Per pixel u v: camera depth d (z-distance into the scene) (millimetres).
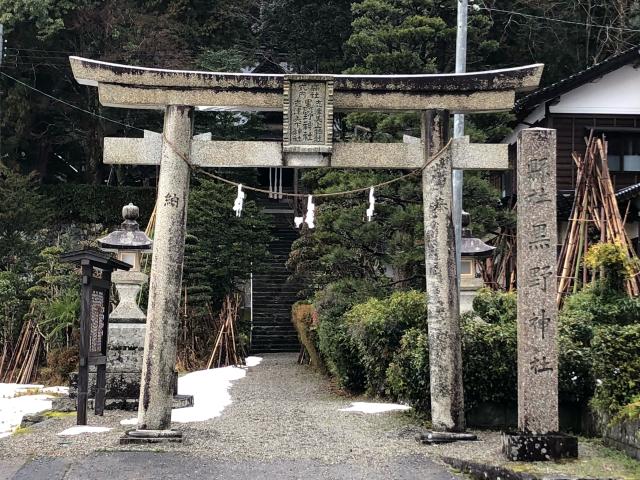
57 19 20703
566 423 8570
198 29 24469
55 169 26406
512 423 8852
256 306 21797
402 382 9453
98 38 22281
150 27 22453
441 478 6434
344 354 12508
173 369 7887
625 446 6988
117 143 8086
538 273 6957
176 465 6746
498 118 17031
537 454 6676
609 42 22828
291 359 18453
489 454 7027
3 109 21828
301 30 24297
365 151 8352
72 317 14984
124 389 10320
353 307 12781
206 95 8141
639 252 15367
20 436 8070
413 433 8352
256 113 24688
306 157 8281
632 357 7312
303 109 8219
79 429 8359
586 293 10148
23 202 19406
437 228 8172
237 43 25375
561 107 18922
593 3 23469
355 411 10086
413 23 16438
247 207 19344
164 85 8086
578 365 8453
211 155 8148
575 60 23906
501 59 23859
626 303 9500
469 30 18750
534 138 7066
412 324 10766
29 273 18578
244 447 7539
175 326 7848
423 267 14070
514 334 8828
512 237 16266
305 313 16094
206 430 8430
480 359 8727
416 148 8398
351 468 6746
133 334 10445
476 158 8305
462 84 8281
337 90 8328
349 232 13516
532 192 7020
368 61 16344
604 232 12188
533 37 23297
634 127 18875
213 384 13664
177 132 8039
